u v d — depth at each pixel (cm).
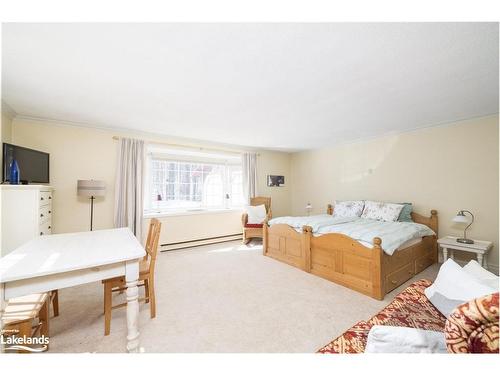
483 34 135
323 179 501
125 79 190
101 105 251
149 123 320
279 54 156
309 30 132
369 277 227
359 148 431
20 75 184
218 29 131
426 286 164
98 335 168
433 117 294
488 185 285
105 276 139
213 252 389
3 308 112
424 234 293
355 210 392
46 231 256
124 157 354
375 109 264
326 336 167
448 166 318
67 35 134
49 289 122
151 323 183
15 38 137
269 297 227
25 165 254
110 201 347
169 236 398
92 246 164
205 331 173
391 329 87
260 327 177
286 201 571
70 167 317
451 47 148
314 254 287
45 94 221
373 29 131
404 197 365
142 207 367
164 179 427
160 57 159
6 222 213
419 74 184
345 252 250
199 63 167
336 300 219
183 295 232
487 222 286
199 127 341
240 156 496
